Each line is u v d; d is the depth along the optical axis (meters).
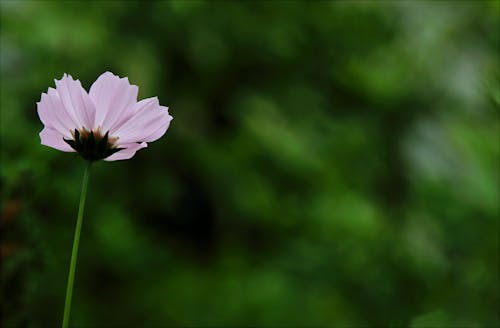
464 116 3.20
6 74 4.01
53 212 3.05
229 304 2.88
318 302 2.70
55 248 2.87
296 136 4.01
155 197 3.90
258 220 3.92
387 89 3.86
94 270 3.01
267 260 3.55
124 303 2.98
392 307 2.35
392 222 3.23
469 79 3.46
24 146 3.26
